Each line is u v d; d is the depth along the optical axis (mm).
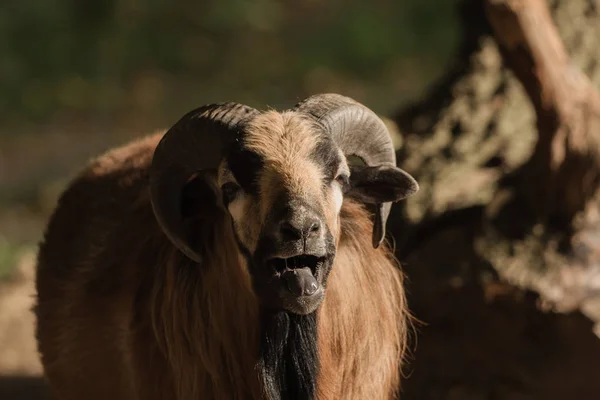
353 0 56250
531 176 15742
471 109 18734
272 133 10555
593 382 15430
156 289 12008
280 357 11445
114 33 52250
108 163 14750
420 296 15805
